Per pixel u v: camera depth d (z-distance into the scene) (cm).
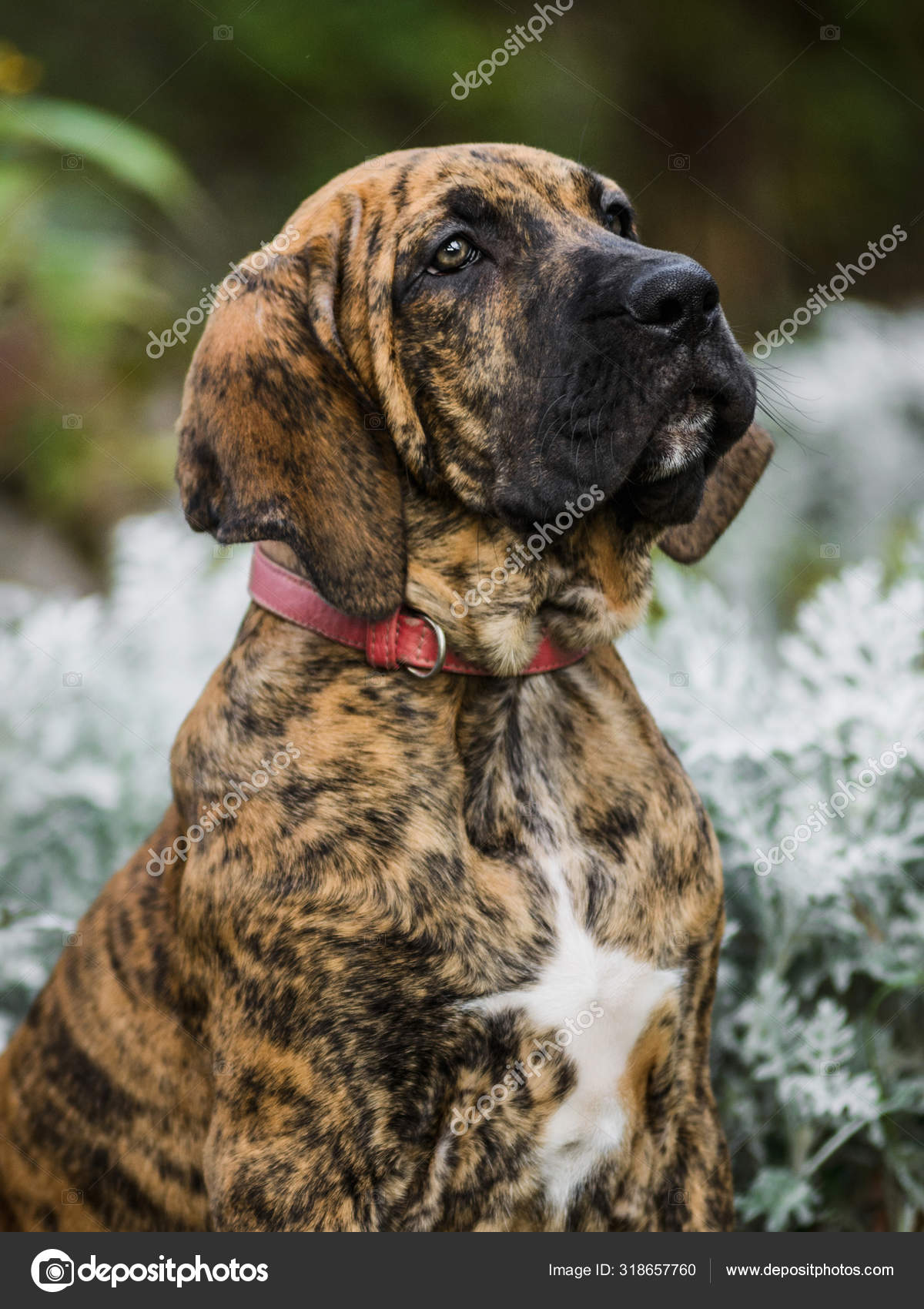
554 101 1430
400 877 368
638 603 432
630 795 404
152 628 693
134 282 1046
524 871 385
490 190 411
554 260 402
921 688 529
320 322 395
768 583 872
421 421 405
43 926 532
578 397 386
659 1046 393
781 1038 478
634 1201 394
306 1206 360
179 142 1354
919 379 947
